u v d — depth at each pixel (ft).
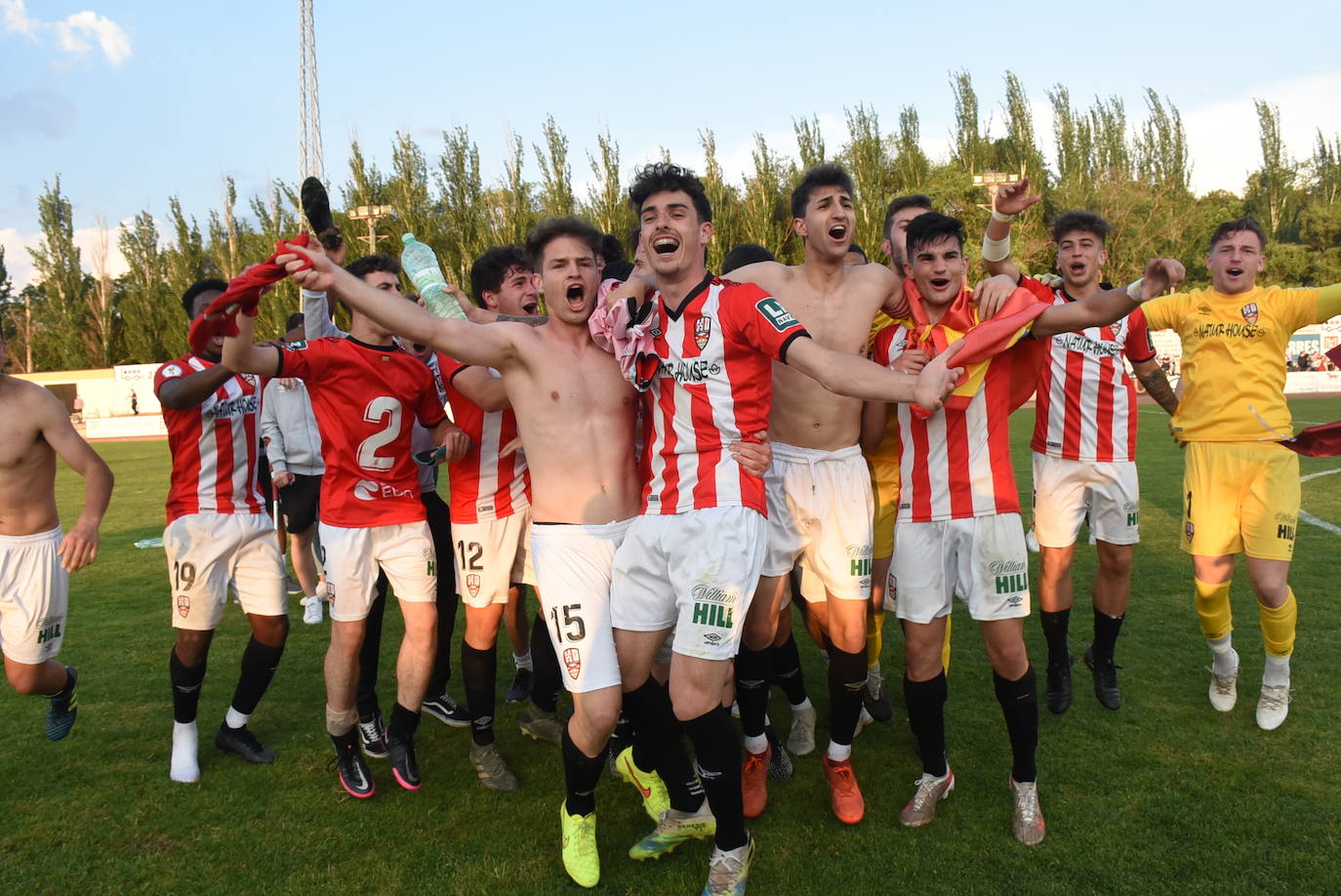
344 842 10.44
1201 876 9.12
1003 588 9.93
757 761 10.92
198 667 12.07
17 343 152.97
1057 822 10.30
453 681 16.14
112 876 9.80
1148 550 23.57
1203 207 131.95
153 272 131.34
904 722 13.62
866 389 8.05
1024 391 10.58
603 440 9.73
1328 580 19.56
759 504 9.28
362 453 11.17
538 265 9.73
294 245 8.67
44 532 12.16
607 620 9.55
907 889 9.10
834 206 10.58
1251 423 12.81
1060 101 127.95
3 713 14.53
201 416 11.82
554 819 10.95
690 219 9.14
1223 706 13.24
